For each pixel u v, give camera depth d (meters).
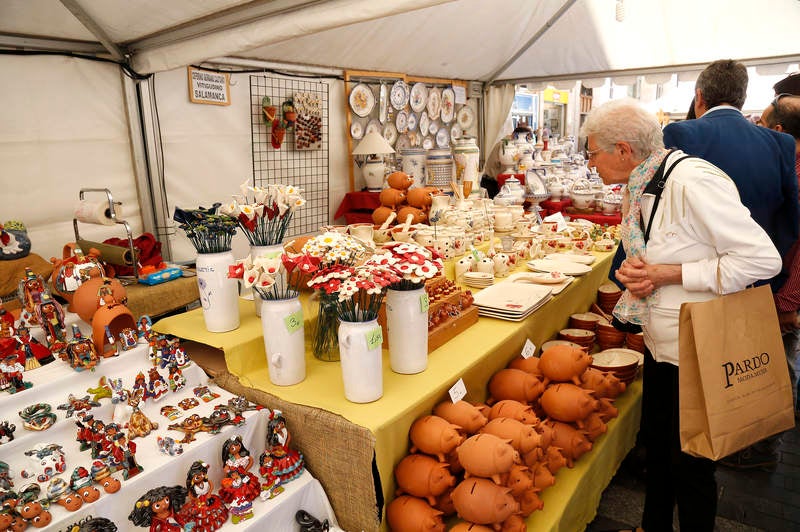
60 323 1.80
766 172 1.88
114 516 1.31
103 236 2.86
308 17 1.94
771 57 4.43
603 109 1.69
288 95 3.82
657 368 1.79
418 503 1.53
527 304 2.34
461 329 2.15
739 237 1.47
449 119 5.50
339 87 4.26
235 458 1.47
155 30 2.45
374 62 4.24
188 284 2.55
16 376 1.53
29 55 2.46
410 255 1.61
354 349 1.52
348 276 1.47
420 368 1.76
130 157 2.94
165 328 1.98
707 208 1.50
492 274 2.77
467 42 4.39
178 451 1.43
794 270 2.26
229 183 3.50
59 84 2.59
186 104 3.17
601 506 2.44
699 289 1.55
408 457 1.59
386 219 3.11
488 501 1.46
